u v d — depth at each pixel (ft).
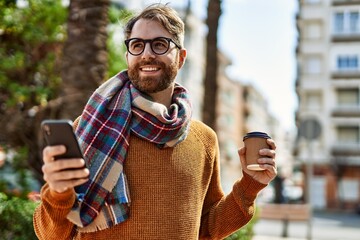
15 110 25.00
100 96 7.37
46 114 22.56
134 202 6.96
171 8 7.79
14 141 24.58
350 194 138.92
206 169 7.82
